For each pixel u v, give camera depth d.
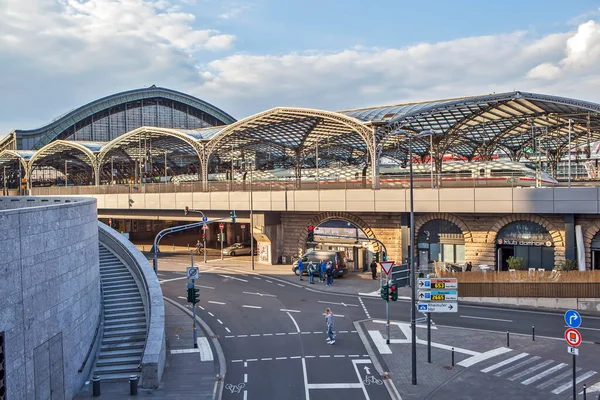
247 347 26.41
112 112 111.38
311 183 47.25
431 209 41.00
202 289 40.84
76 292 20.94
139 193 60.72
